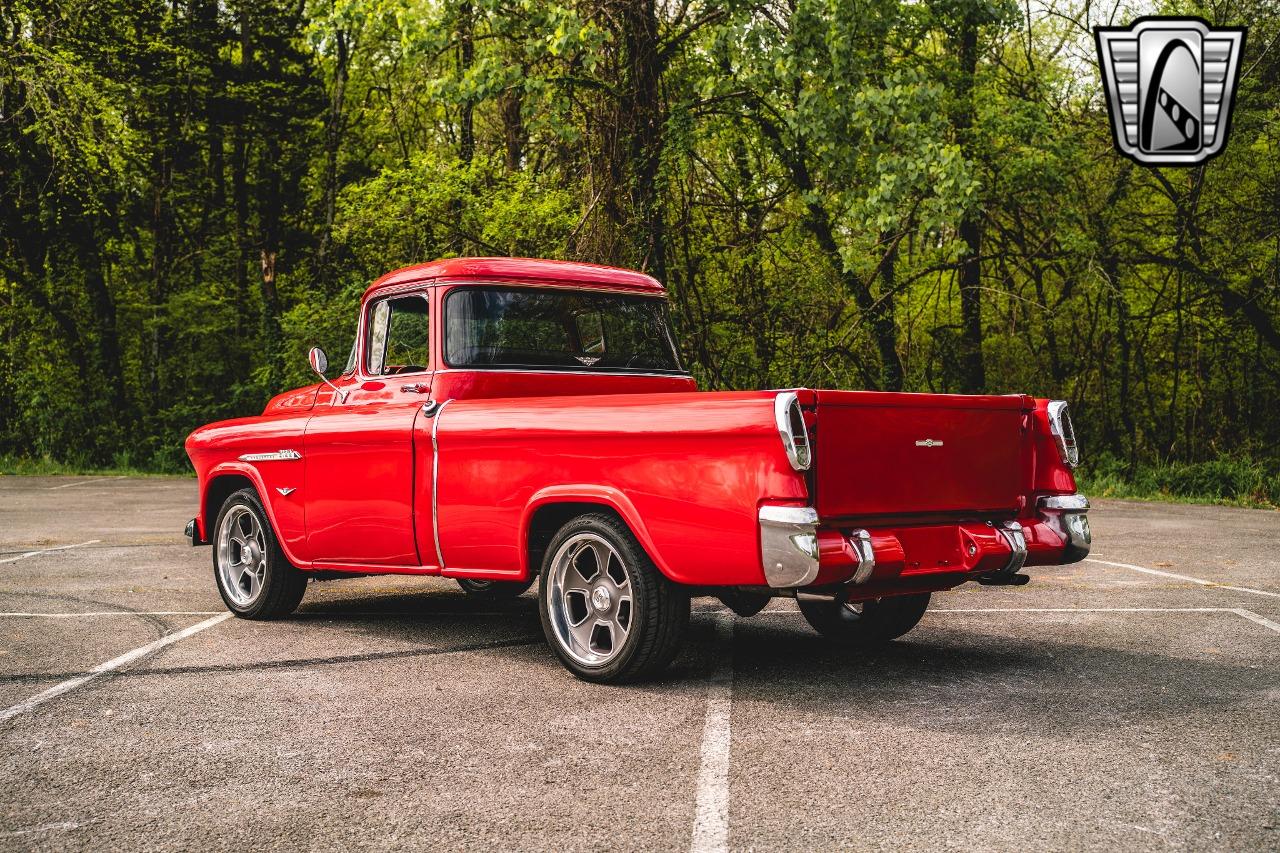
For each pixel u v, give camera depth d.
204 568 9.91
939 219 15.88
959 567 5.34
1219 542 12.08
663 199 17.64
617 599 5.47
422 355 6.50
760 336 19.69
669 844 3.41
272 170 30.89
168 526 13.98
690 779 4.02
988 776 4.03
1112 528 13.77
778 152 19.75
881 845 3.38
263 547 7.30
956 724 4.73
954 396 5.32
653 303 7.13
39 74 25.84
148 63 27.91
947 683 5.50
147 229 31.64
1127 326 23.55
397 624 7.25
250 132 29.39
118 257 31.69
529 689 5.41
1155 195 23.44
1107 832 3.48
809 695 5.25
